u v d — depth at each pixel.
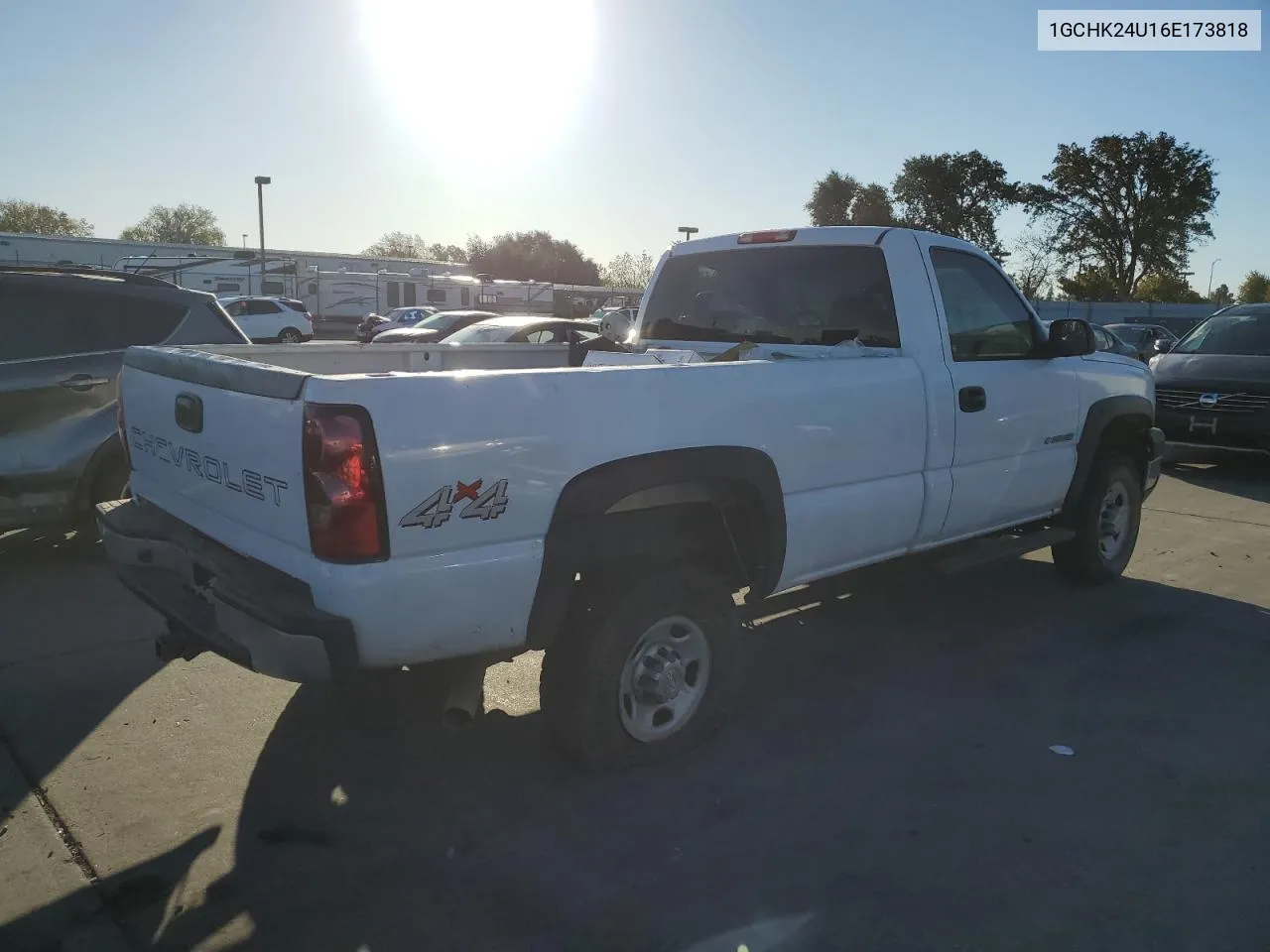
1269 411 9.73
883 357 4.45
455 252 105.25
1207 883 3.03
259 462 3.08
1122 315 41.28
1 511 5.90
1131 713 4.29
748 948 2.70
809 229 4.96
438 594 2.98
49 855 3.12
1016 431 5.05
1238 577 6.46
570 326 15.12
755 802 3.48
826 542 4.12
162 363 3.77
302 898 2.90
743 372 3.75
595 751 3.55
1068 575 6.11
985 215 50.16
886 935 2.76
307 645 2.81
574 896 2.92
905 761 3.82
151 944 2.70
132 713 4.15
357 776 3.65
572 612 3.50
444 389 2.95
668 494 3.59
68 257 38.88
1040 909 2.88
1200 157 50.91
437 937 2.73
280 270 39.47
